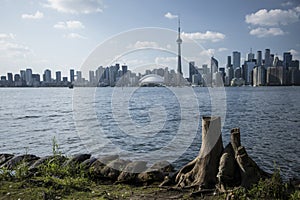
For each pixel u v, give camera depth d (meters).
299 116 31.59
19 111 41.25
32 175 7.59
